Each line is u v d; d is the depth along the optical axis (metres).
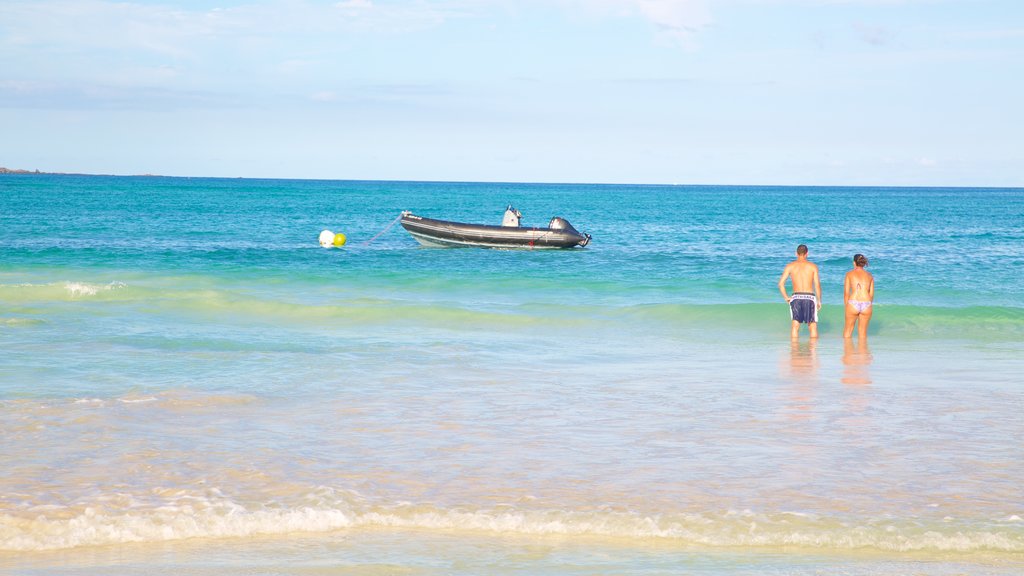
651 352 13.04
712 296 20.20
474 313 16.55
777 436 7.85
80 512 5.78
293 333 14.26
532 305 18.19
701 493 6.24
